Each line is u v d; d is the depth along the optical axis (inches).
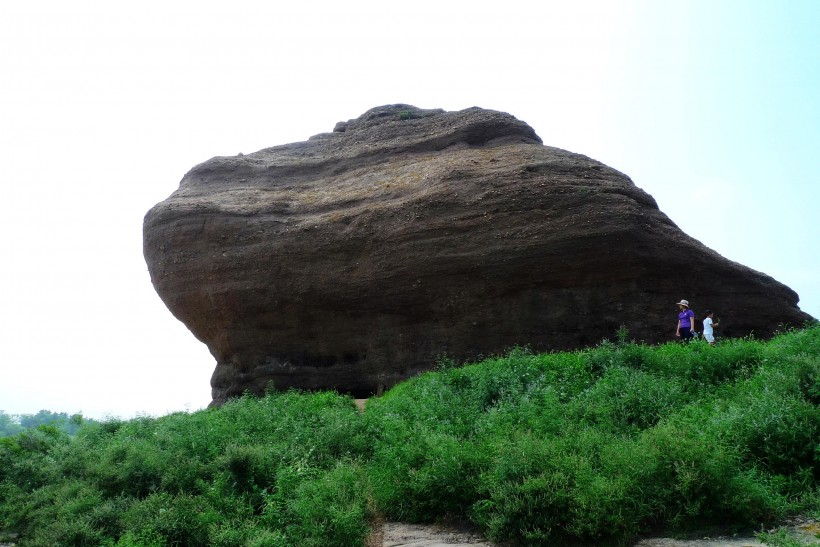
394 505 298.2
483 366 481.7
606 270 615.2
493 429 319.0
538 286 627.8
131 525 298.2
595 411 331.6
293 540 269.1
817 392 291.4
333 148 928.3
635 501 241.9
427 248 659.4
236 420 445.7
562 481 249.6
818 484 255.0
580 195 636.1
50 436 522.6
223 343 769.6
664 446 257.4
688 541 233.1
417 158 825.5
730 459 248.5
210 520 289.3
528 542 243.4
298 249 717.9
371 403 497.4
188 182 898.1
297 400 530.3
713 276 636.1
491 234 641.6
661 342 604.1
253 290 730.8
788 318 640.4
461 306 646.5
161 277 791.1
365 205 733.3
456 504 282.0
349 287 689.6
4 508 369.1
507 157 733.9
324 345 716.7
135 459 359.3
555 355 483.8
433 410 380.5
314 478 314.8
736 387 352.5
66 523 312.0
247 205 789.2
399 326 677.9
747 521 236.4
